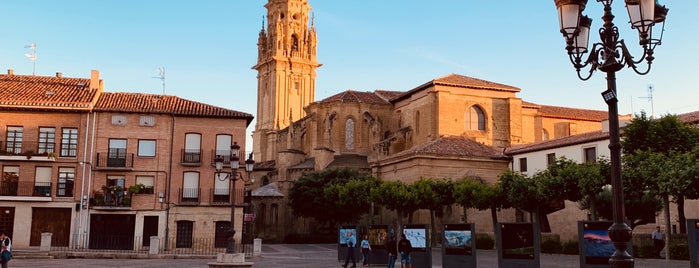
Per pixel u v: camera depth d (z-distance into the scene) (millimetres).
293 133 88438
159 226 48938
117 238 48188
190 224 50125
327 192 65000
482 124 74250
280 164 82438
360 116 85125
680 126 43094
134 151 49781
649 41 11289
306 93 109938
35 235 47125
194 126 51469
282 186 81375
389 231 32031
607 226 18328
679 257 33344
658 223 47031
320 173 72438
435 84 72625
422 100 75812
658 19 11586
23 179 47719
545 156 57875
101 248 47625
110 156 49281
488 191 46562
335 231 73750
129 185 49281
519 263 21016
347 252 34312
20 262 34969
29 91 51000
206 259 39219
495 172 62000
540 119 80812
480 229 60000
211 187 50938
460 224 24031
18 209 47125
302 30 111625
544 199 42344
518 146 64750
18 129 48406
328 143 82688
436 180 53344
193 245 49688
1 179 47469
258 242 43719
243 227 53500
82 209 47844
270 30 112312
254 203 79188
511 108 74438
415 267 27109
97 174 48938
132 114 50281
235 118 52188
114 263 35000
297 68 109688
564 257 38875
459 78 75750
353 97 86062
